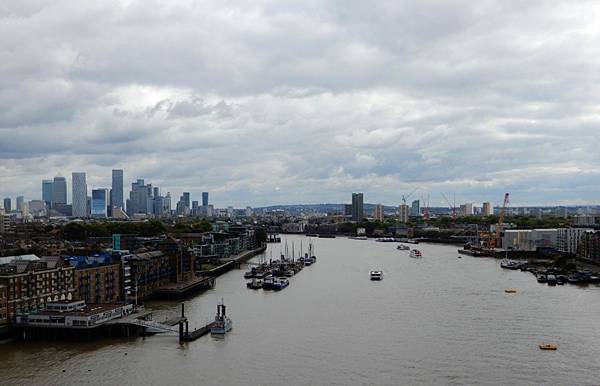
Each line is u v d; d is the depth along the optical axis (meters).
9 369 175.75
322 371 171.50
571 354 186.75
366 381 163.00
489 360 180.75
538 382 162.12
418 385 160.00
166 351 193.25
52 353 192.00
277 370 172.75
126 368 175.88
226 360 182.75
